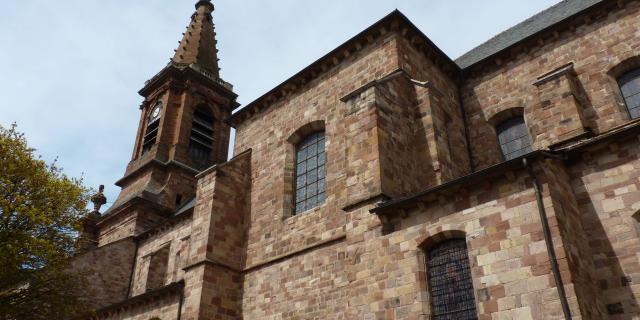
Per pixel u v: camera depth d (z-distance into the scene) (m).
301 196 21.84
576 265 11.23
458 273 12.80
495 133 21.78
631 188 12.44
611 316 11.63
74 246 26.12
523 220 11.91
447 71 23.50
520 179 12.41
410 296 13.22
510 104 21.45
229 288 21.03
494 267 11.91
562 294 10.59
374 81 18.34
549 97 18.45
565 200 12.48
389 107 18.42
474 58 26.12
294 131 23.33
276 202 22.17
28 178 24.53
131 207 37.25
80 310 26.11
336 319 17.11
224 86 48.41
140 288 30.84
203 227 21.95
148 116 46.31
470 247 12.57
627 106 18.66
